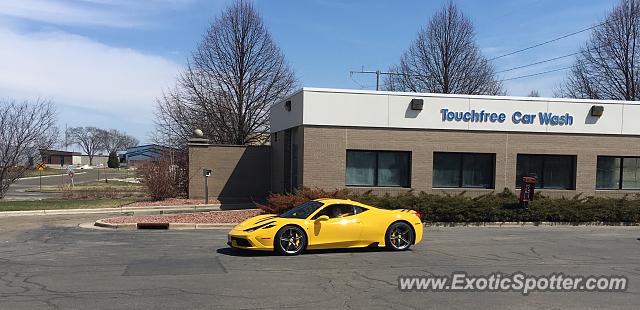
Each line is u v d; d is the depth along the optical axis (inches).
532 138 847.1
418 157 819.4
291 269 386.9
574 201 780.6
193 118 1411.2
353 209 481.4
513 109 840.9
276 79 1437.0
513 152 842.2
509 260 436.1
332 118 797.2
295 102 844.6
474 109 831.7
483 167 848.9
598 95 1521.9
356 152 817.5
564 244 546.6
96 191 1330.0
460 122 828.0
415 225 492.4
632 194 870.4
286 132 942.4
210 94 1414.9
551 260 438.9
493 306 280.1
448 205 732.0
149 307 273.6
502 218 743.7
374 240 478.9
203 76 1417.3
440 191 825.5
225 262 417.1
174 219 724.0
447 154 840.9
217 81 1409.9
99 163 6102.4
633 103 872.3
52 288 318.0
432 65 1675.7
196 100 1412.4
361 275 364.5
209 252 470.6
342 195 721.0
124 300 287.9
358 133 805.9
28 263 410.9
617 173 885.2
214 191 1055.0
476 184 846.5
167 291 310.8
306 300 290.7
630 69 1445.6
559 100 852.6
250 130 1421.0
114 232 629.6
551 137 851.4
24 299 289.7
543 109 848.3
